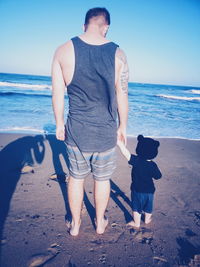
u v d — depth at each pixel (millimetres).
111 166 2105
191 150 6297
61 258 2039
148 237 2418
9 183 3436
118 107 2008
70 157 2045
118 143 2441
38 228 2438
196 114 14797
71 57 1695
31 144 5637
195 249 2270
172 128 9648
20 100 14812
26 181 3547
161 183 3848
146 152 2471
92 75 1693
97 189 2170
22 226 2449
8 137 6129
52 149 5352
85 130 1874
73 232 2348
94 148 1923
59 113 1931
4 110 10734
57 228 2465
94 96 1792
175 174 4320
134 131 8398
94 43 1733
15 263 1945
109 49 1737
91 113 1844
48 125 8227
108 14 1856
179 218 2820
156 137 7703
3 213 2664
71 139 1949
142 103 20234
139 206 2523
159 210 2982
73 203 2195
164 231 2541
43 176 3785
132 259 2092
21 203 2906
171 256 2156
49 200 3035
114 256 2113
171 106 19141
